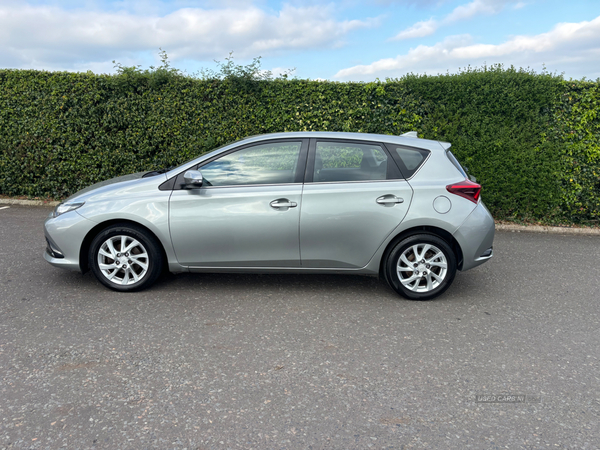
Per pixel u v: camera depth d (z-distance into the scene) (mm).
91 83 8836
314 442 2395
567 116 8070
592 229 8250
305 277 5160
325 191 4324
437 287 4473
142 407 2654
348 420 2586
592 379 3109
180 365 3141
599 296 4828
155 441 2371
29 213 8438
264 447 2348
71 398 2723
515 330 3895
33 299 4273
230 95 8734
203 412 2625
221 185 4406
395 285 4465
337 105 8594
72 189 9328
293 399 2777
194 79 8781
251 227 4340
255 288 4746
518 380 3068
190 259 4441
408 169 4426
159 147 8977
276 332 3711
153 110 8836
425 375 3098
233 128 8805
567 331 3904
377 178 4402
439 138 8281
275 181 4391
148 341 3486
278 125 8742
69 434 2402
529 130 8039
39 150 9125
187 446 2340
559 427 2570
